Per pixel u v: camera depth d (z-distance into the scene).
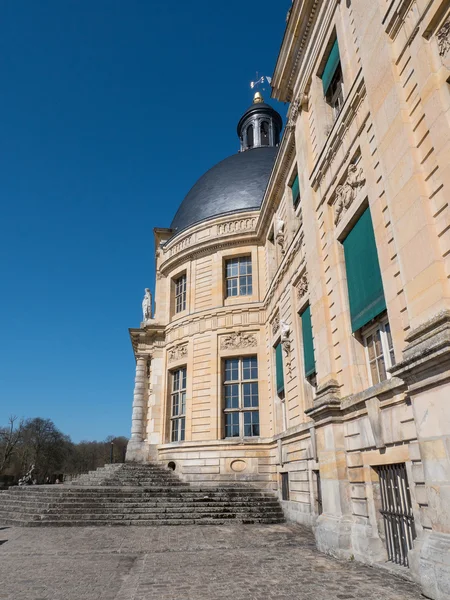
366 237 9.83
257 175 27.56
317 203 12.76
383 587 6.66
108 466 24.12
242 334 22.39
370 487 8.80
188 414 22.28
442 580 5.64
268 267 22.34
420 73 7.16
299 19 13.61
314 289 12.34
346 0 11.18
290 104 15.37
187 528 14.27
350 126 10.41
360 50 9.47
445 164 6.52
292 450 15.98
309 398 14.87
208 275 24.39
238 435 21.34
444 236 6.60
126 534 12.98
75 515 15.47
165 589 6.89
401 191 7.54
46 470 77.75
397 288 8.09
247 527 14.48
